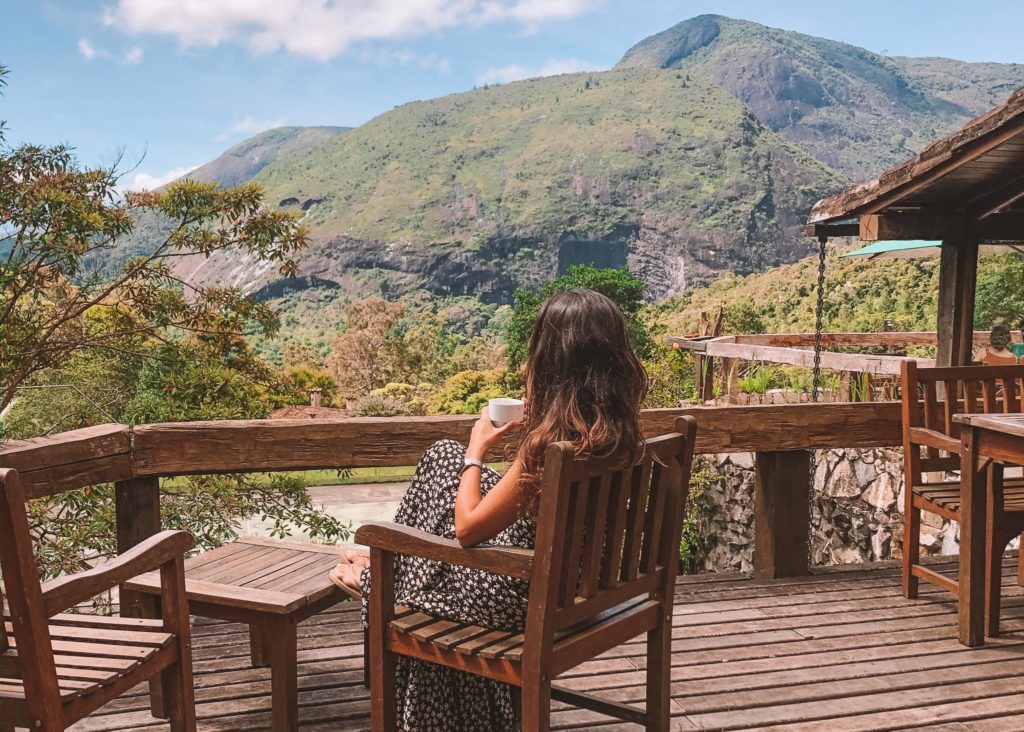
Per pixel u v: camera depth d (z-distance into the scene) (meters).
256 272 179.88
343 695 2.60
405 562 2.01
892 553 6.66
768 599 3.54
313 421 3.09
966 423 3.02
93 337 8.50
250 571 2.46
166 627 1.96
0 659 1.62
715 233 186.88
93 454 2.81
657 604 2.08
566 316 1.77
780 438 3.66
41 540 5.69
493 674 1.78
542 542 1.69
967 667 2.89
